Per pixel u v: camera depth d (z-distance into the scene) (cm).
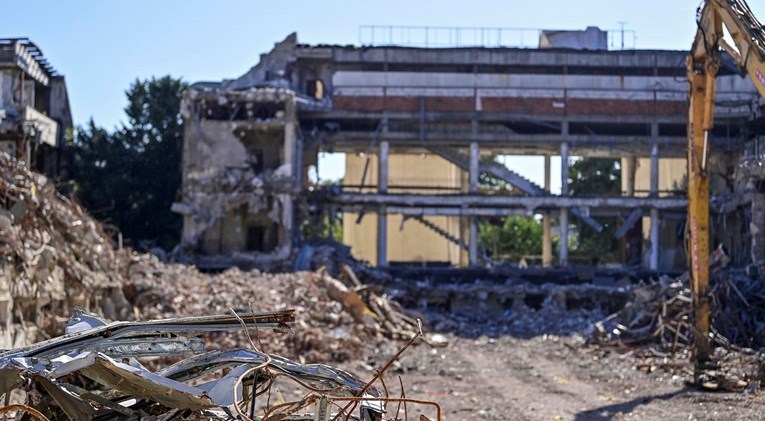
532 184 6244
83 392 792
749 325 3259
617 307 4756
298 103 5828
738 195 5581
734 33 1984
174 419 794
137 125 6456
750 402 1972
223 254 5769
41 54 5369
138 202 6219
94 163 6241
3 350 829
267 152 5906
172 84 6519
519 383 2402
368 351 3042
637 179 7488
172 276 3381
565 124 6112
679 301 3366
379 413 866
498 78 6169
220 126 5709
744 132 5969
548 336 3834
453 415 1855
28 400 786
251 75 6197
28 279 2073
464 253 7131
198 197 5666
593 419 1809
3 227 2022
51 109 6003
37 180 2553
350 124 6203
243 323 884
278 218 5631
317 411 792
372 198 5931
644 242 6419
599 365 2806
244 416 736
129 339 847
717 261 3591
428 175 7425
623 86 6169
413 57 6131
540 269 5653
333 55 6109
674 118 6078
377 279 5141
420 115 6016
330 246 5862
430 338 3534
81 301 2430
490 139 6119
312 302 3391
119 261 3066
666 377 2477
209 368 857
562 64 6162
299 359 2612
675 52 6169
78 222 2752
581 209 5994
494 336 3912
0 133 4641
